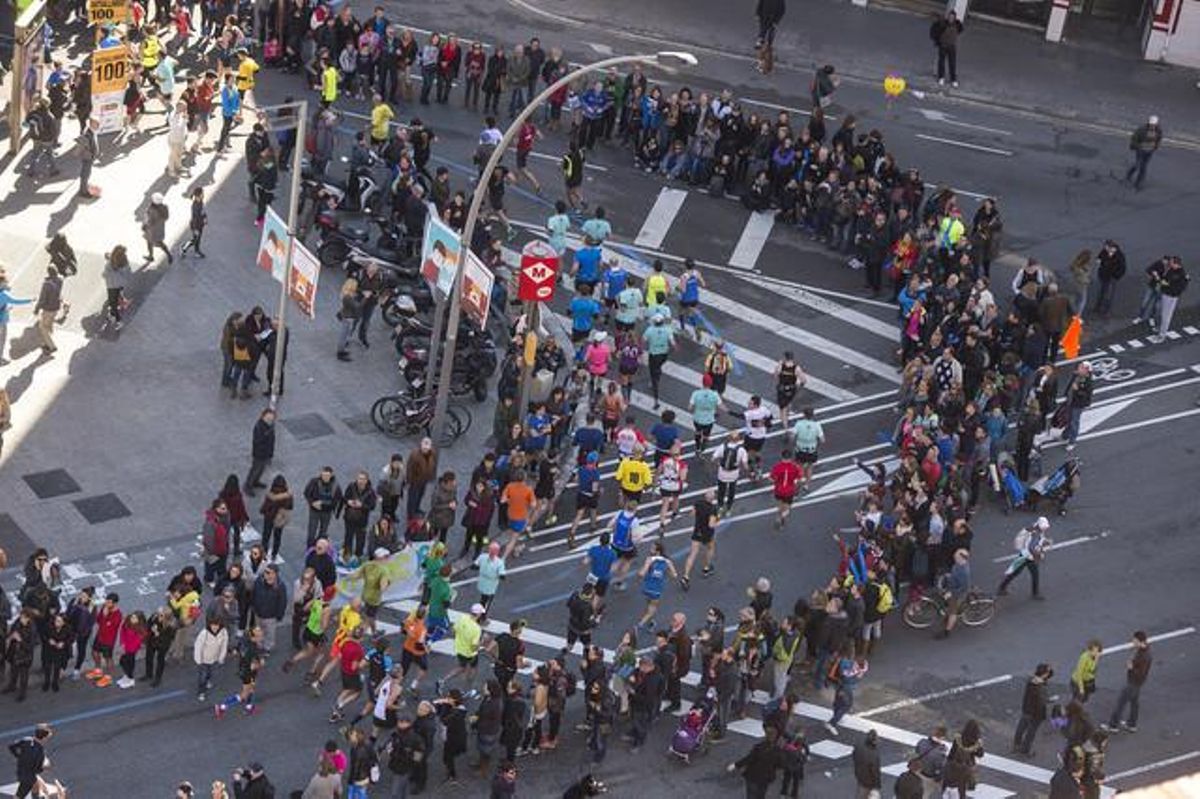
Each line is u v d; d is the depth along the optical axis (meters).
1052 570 121.94
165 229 140.62
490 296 125.88
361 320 132.38
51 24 162.88
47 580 105.25
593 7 180.50
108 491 118.56
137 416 124.69
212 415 125.81
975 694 111.94
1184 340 145.25
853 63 178.00
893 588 115.75
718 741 106.81
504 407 122.88
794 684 111.25
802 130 163.75
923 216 148.75
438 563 108.94
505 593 115.62
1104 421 136.00
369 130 153.50
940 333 133.50
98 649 105.12
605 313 138.88
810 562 120.69
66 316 132.00
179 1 162.88
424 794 101.19
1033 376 135.12
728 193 157.00
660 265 135.75
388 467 115.44
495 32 174.00
